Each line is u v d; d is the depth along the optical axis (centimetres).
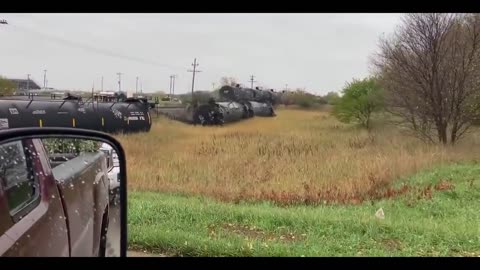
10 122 2667
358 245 727
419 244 729
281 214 895
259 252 662
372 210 1046
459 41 2342
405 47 2495
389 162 1606
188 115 4244
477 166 1694
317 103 5722
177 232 747
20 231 246
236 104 4616
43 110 2833
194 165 1730
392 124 2716
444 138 2352
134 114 3309
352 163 1670
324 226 824
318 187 1272
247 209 947
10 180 261
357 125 3766
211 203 1042
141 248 700
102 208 396
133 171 1557
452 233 779
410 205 1113
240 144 2352
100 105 3183
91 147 449
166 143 2445
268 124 4275
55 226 284
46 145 388
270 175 1528
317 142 2575
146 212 898
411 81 2447
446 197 1219
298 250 679
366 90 3528
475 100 2300
